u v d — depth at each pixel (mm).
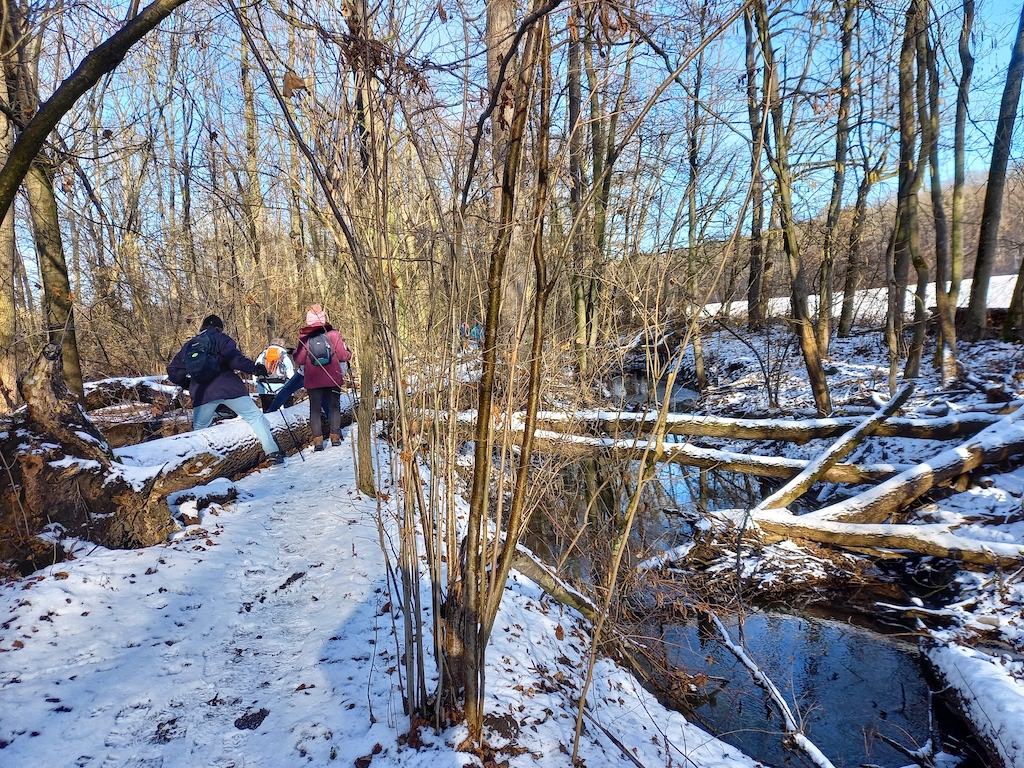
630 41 2057
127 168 10750
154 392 8906
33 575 3533
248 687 2816
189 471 5230
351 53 1854
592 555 4711
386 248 2115
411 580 2494
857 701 3895
